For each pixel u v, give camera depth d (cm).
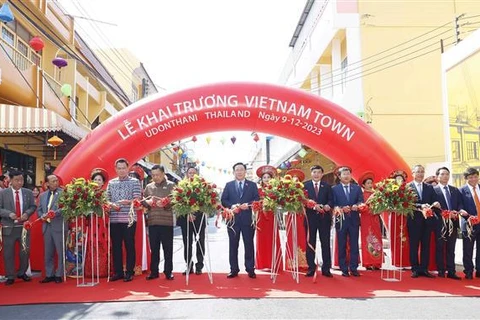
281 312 491
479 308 507
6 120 884
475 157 1062
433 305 521
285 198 662
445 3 1712
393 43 1698
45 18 1365
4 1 1138
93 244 724
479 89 1051
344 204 716
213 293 589
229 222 710
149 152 805
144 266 760
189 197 646
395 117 1669
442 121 1669
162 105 791
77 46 1672
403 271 763
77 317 477
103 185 726
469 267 690
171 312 495
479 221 684
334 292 593
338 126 803
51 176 710
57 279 686
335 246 812
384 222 809
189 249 668
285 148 2553
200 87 810
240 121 802
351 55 1698
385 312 490
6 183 812
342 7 1717
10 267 677
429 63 1695
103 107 1912
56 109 1377
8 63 1073
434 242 746
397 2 1711
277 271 765
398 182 692
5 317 479
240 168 721
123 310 505
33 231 793
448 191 711
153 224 691
